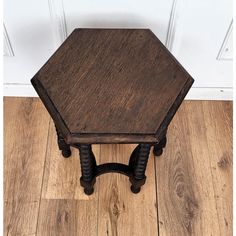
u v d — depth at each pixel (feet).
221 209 3.58
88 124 2.37
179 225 3.48
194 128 4.09
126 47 2.80
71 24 3.26
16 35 3.38
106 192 3.64
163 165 3.82
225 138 4.04
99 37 2.86
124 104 2.47
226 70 3.83
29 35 3.39
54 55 2.73
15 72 3.89
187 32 3.32
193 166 3.83
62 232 3.42
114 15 3.16
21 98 4.26
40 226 3.45
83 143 2.35
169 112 2.45
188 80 2.61
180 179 3.74
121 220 3.49
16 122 4.08
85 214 3.51
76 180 3.71
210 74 3.90
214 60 3.68
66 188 3.66
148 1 3.01
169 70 2.66
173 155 3.89
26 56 3.66
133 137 2.35
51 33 3.38
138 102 2.48
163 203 3.59
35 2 3.02
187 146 3.96
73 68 2.65
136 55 2.75
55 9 3.08
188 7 3.04
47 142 3.95
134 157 3.14
